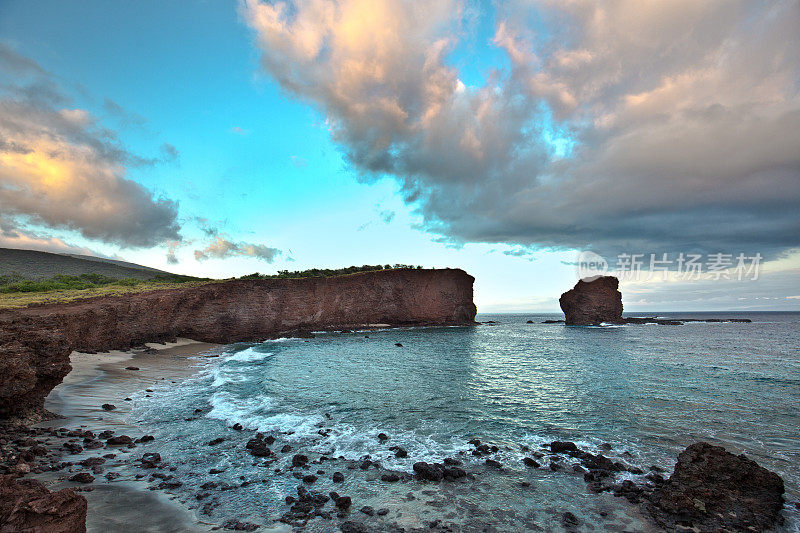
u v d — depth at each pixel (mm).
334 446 11969
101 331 35281
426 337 65750
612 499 8531
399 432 13406
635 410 16109
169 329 49312
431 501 8438
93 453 10953
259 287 66750
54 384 14398
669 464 10492
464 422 14609
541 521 7641
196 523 7406
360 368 29734
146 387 21531
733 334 70562
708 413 15586
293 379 24500
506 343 53844
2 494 5336
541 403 17531
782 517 7773
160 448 11664
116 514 7574
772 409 16156
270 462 10648
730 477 8594
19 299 44375
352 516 7777
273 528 7309
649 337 64438
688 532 7262
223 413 15820
